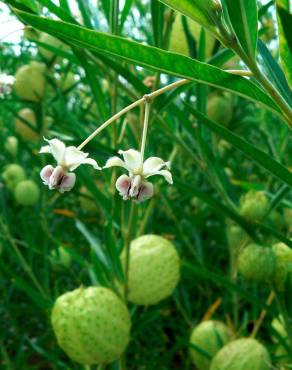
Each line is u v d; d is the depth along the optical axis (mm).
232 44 145
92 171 508
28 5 256
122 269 292
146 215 349
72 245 546
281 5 148
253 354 288
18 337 492
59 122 473
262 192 348
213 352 336
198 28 310
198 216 457
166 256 298
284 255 273
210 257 523
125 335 277
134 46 157
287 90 176
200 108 302
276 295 272
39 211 442
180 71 161
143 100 177
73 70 468
